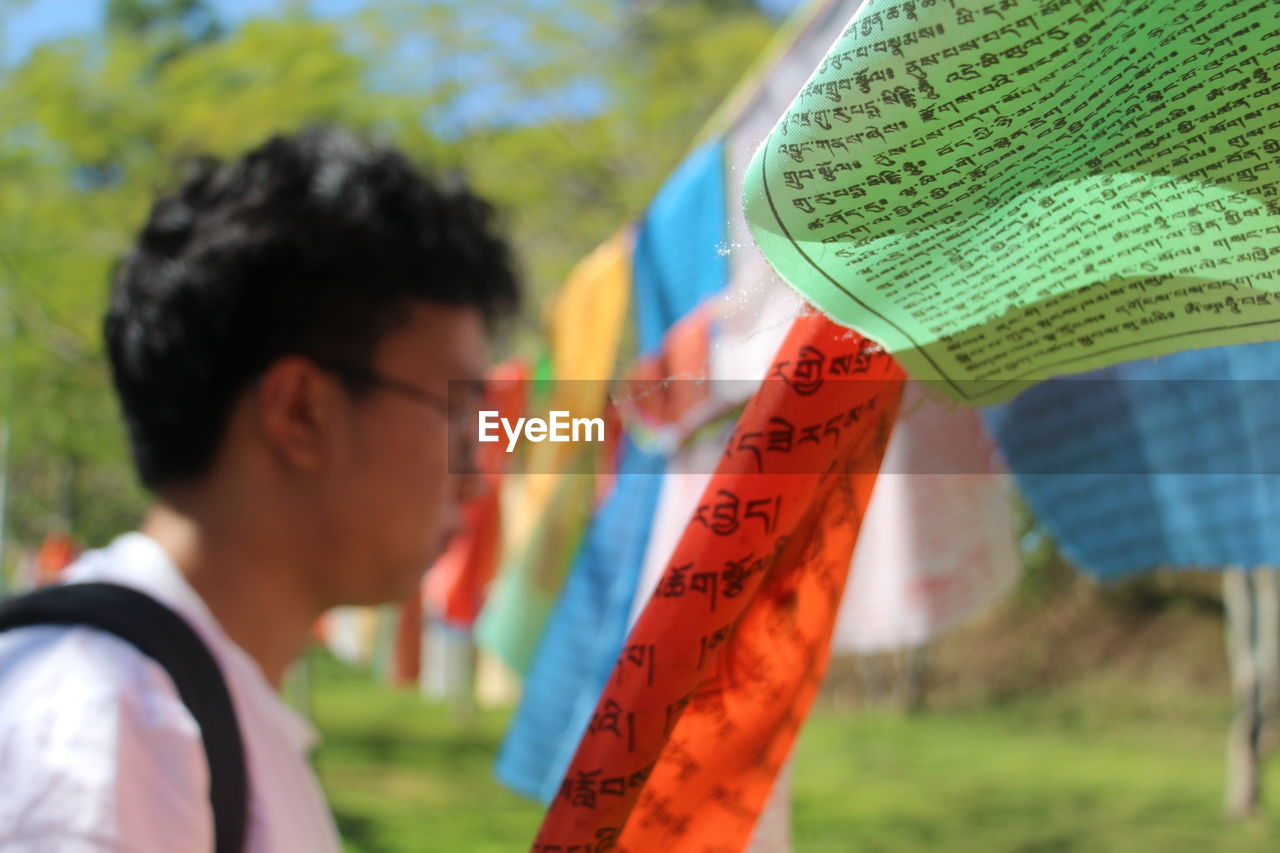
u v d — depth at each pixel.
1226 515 1.09
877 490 1.40
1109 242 0.50
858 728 10.77
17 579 8.32
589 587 1.91
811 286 0.53
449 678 4.38
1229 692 10.61
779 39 6.59
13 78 6.00
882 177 0.48
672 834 0.70
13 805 0.67
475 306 1.08
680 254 1.80
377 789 7.29
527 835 6.01
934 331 0.55
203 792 0.76
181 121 5.89
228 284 0.92
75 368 6.39
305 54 5.96
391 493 0.96
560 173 6.62
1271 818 6.43
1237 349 1.05
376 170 1.01
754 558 0.59
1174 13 0.43
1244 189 0.47
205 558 0.93
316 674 15.62
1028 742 9.76
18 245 6.05
